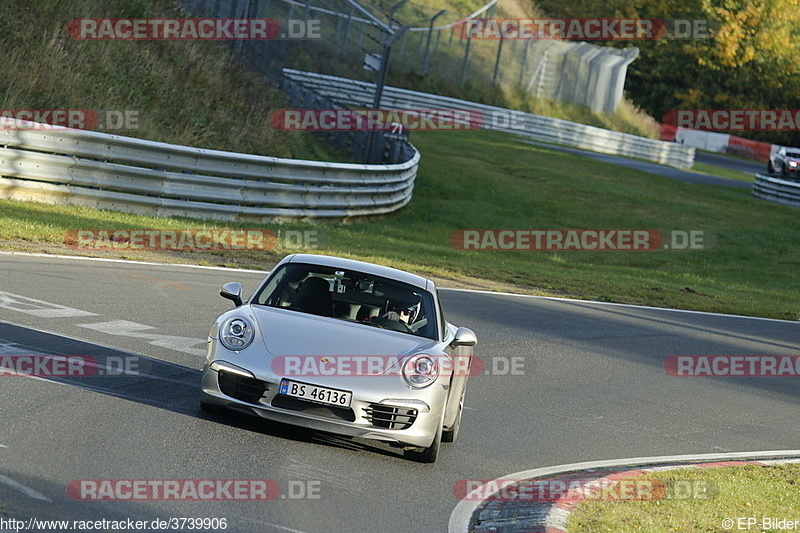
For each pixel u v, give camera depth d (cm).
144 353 3111
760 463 3012
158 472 1961
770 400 4288
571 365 4319
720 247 10831
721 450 3219
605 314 6028
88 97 7519
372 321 2692
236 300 2662
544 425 3183
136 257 5062
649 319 6091
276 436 2427
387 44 9812
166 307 3972
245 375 2348
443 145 13875
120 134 7375
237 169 6800
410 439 2378
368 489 2120
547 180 12850
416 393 2391
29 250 4588
